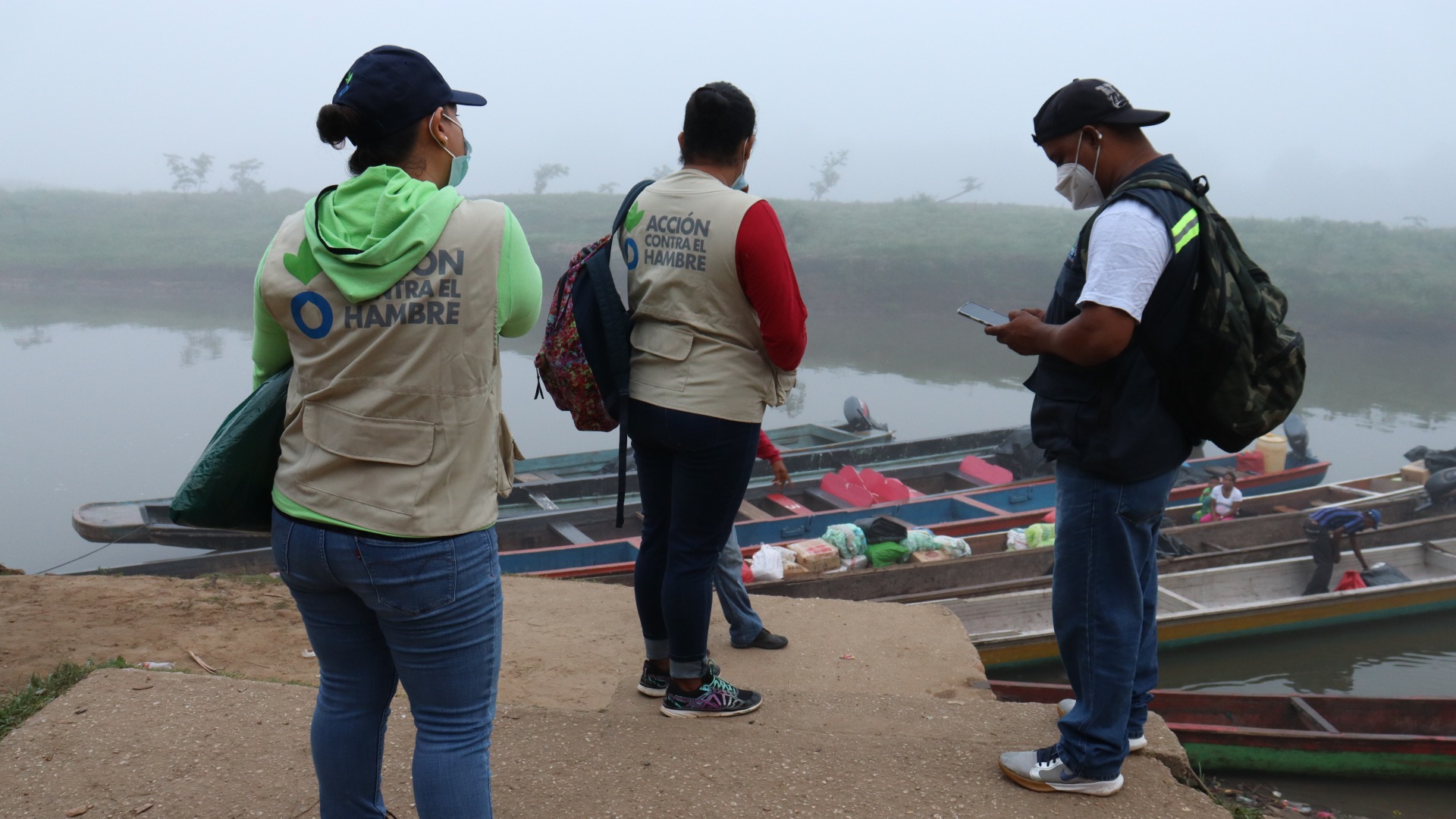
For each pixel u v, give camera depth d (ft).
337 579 5.29
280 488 5.42
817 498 33.94
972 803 7.57
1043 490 35.27
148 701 8.93
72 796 7.43
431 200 5.17
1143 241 6.61
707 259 8.02
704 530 8.64
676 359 8.25
